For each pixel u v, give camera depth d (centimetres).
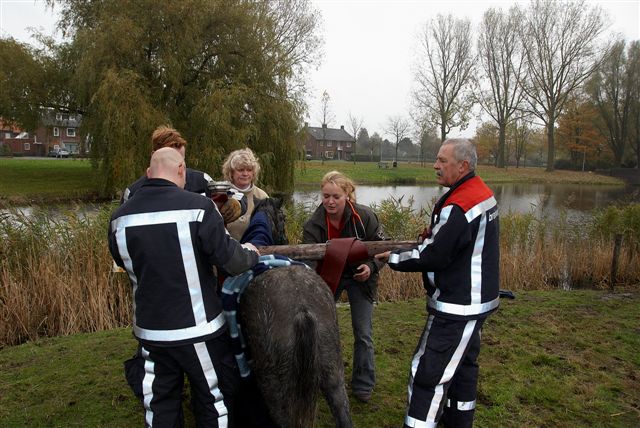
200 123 1942
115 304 634
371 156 7669
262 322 266
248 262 281
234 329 291
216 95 1889
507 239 944
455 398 321
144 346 268
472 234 287
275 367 258
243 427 333
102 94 1828
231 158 396
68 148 6788
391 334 547
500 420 374
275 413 262
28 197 1969
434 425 295
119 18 1955
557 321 604
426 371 295
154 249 256
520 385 429
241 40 2147
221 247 263
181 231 258
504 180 4334
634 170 4481
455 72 5122
